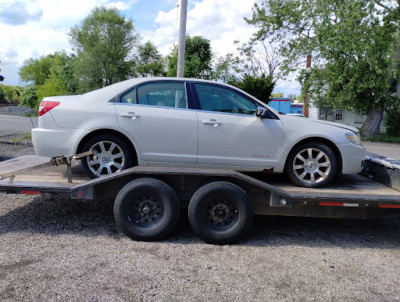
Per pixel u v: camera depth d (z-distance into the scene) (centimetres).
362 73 2048
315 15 2206
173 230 458
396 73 1958
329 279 342
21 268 332
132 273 333
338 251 418
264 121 467
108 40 4397
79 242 403
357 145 479
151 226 414
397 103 2208
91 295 291
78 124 445
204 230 411
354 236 475
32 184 423
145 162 460
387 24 1984
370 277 350
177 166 465
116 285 309
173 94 472
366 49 1903
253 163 468
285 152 466
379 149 1684
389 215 444
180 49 1100
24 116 2869
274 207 442
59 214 502
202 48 2977
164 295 297
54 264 343
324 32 2023
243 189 424
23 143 1169
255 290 313
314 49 2111
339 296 310
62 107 448
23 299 280
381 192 455
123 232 414
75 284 307
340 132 475
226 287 316
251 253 397
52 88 4222
